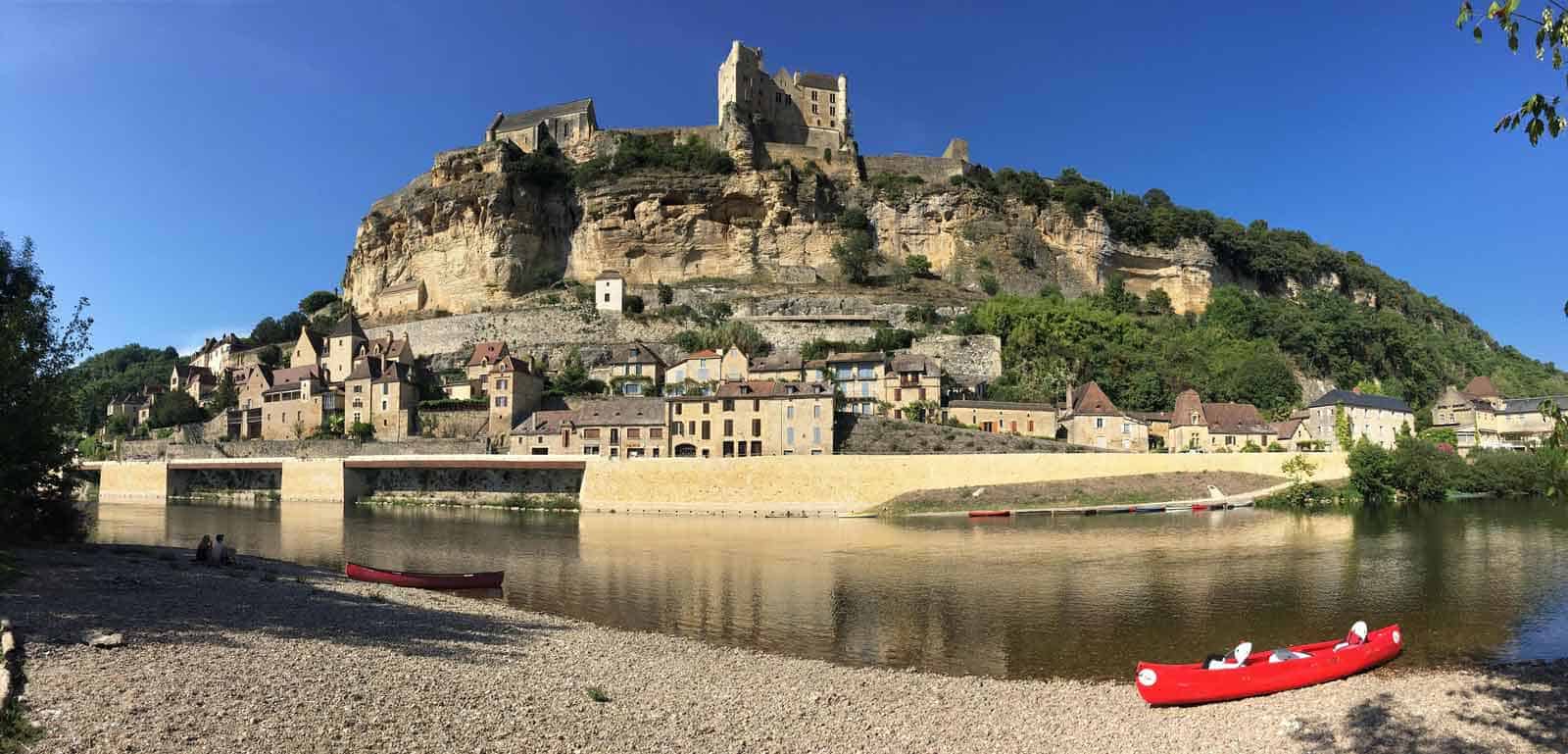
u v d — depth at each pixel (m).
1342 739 20.42
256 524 71.38
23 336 37.19
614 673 24.31
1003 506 73.31
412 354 122.88
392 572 40.72
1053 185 166.12
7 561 31.03
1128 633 31.89
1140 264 160.00
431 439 98.56
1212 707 23.11
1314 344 136.62
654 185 142.38
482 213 140.62
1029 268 148.12
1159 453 79.50
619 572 45.53
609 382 112.94
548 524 70.81
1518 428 116.38
